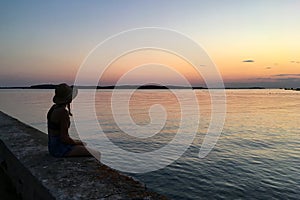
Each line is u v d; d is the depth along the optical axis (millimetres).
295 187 13711
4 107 57688
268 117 50469
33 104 69312
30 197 3051
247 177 15094
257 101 116062
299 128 36281
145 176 14586
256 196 12492
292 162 18609
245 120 45219
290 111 64438
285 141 26875
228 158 19172
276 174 15812
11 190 3770
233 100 123562
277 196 12547
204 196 12234
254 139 27719
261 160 18953
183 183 13766
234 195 12500
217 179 14562
